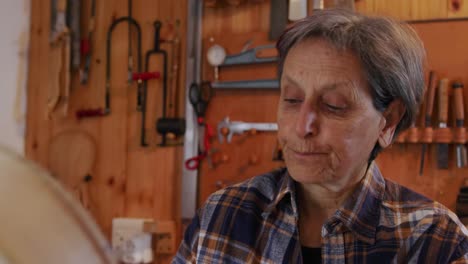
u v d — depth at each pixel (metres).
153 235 2.10
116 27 2.17
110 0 2.19
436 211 0.83
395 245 0.81
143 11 2.14
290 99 0.81
